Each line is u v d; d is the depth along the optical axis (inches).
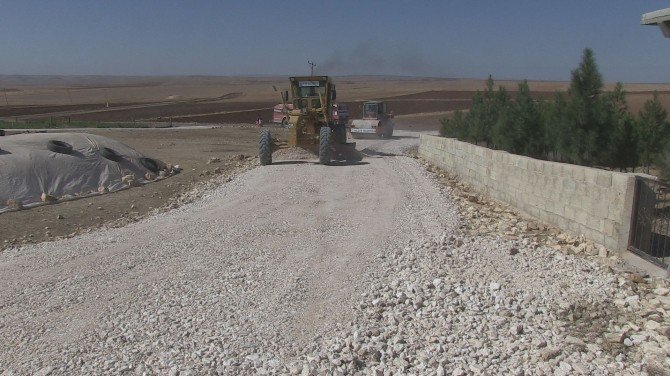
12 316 271.6
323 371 211.2
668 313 244.1
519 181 477.1
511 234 391.9
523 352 223.0
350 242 383.9
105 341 242.5
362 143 1279.5
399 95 3720.5
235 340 239.5
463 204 515.5
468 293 279.4
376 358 221.1
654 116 553.9
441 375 208.1
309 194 572.4
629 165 547.5
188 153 1023.6
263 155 795.4
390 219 448.1
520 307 262.5
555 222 409.7
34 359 228.8
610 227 339.9
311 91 881.5
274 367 217.5
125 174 687.7
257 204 526.9
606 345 223.9
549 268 314.5
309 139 856.3
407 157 928.3
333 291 292.7
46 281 318.0
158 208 535.5
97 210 530.0
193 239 402.3
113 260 354.9
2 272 338.3
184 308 275.4
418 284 293.4
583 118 535.5
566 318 251.3
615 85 601.6
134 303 283.1
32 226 471.8
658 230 322.7
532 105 665.0
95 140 720.3
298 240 394.6
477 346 228.8
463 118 1064.2
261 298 285.9
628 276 289.7
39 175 606.2
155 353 230.1
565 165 394.0
